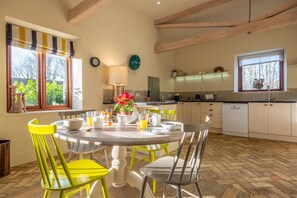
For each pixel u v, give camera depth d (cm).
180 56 626
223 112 484
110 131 140
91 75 376
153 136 122
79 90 362
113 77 388
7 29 270
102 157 302
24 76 305
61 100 360
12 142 267
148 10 486
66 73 366
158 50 541
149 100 520
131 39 471
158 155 298
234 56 523
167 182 126
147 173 138
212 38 448
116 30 430
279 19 361
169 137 121
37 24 290
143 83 511
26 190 199
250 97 499
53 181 126
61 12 322
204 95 577
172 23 536
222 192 195
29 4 281
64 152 329
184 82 619
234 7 451
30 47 298
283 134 400
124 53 450
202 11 477
